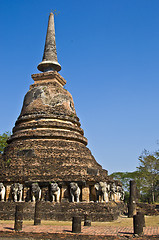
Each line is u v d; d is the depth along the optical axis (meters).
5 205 21.59
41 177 22.64
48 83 30.91
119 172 64.50
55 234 14.35
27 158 24.80
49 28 34.84
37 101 29.59
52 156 24.88
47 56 33.12
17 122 30.03
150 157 57.03
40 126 27.66
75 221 14.93
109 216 20.33
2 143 42.12
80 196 22.84
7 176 23.19
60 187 22.58
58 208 21.11
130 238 13.52
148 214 28.34
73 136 27.56
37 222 17.91
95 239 13.65
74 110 31.84
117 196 30.91
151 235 13.93
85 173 23.78
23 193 22.80
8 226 17.16
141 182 55.59
